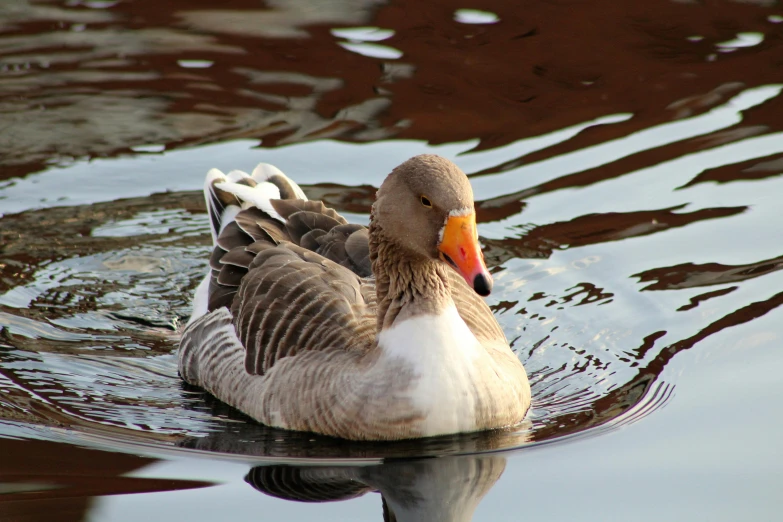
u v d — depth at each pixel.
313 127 17.61
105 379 12.20
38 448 10.45
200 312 12.80
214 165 16.59
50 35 20.81
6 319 13.42
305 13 21.70
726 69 19.06
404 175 10.13
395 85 18.83
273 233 12.51
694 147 16.72
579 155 16.67
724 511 9.02
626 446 10.24
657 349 12.32
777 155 16.38
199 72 19.39
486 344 11.05
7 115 18.08
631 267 14.10
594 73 19.14
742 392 11.17
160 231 15.62
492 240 14.84
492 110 18.00
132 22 21.42
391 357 10.34
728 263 14.00
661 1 22.16
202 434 10.85
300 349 11.02
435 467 10.01
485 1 22.36
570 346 12.58
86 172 16.70
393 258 10.36
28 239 15.28
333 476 9.88
